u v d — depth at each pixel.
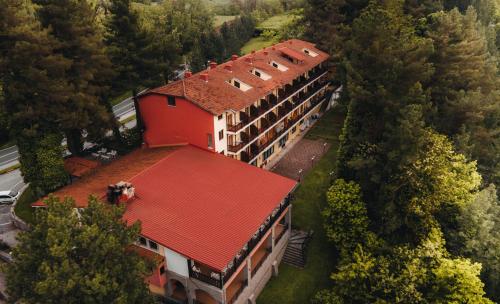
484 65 54.28
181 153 40.12
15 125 38.88
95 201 24.97
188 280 30.06
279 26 103.75
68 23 39.25
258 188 36.38
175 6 106.69
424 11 67.31
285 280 37.06
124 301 21.95
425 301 30.67
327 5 65.19
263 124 48.84
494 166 46.09
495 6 96.56
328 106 68.38
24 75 36.09
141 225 27.38
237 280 34.41
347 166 41.44
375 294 32.47
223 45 82.00
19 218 39.94
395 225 35.22
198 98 41.00
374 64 41.62
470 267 30.91
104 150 50.22
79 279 21.25
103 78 43.47
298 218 42.66
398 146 35.12
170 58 54.56
